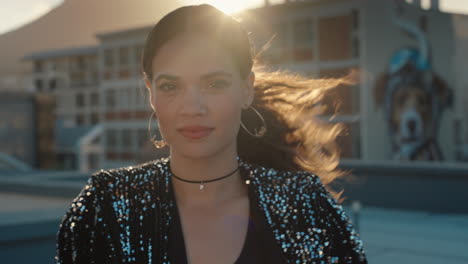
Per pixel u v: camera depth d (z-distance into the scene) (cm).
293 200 125
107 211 114
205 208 117
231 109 106
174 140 107
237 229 117
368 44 2600
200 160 116
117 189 116
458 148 3048
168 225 114
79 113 6156
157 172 119
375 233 809
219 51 106
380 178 1059
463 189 967
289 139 163
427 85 2886
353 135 2616
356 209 824
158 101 106
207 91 105
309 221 125
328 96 171
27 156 3619
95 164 5166
